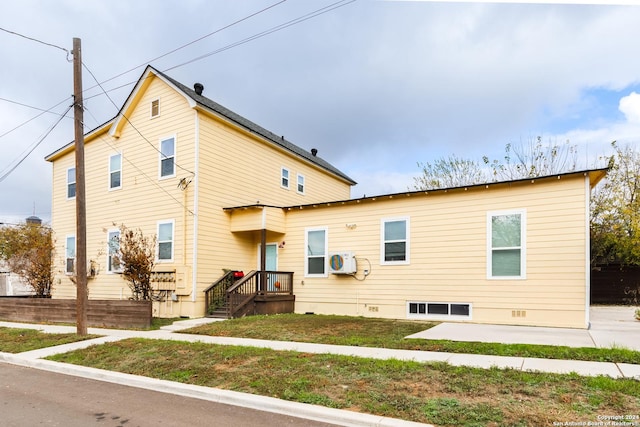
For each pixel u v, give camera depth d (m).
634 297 18.30
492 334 8.90
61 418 4.79
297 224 14.88
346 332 9.46
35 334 10.88
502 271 10.96
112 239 15.18
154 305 14.27
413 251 12.38
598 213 19.91
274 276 14.31
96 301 12.62
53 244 18.62
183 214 14.04
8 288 25.38
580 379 5.23
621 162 20.22
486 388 5.04
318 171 21.38
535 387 4.99
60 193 18.81
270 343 8.44
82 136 10.70
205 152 14.34
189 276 13.55
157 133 15.16
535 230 10.59
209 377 6.20
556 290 10.21
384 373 5.81
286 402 4.97
